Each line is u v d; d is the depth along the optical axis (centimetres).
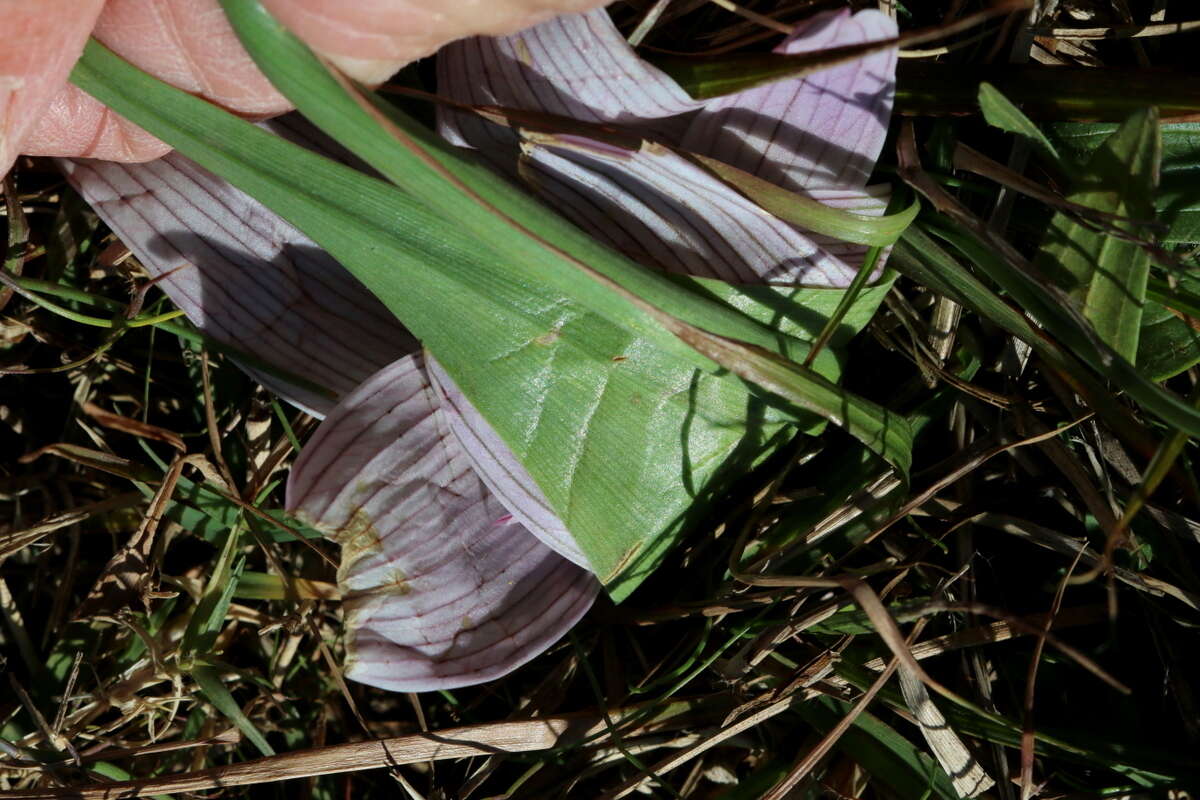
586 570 31
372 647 31
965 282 30
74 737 32
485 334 29
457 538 31
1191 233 30
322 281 31
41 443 34
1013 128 29
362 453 30
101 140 30
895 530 32
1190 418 28
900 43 28
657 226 30
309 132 31
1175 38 32
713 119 30
